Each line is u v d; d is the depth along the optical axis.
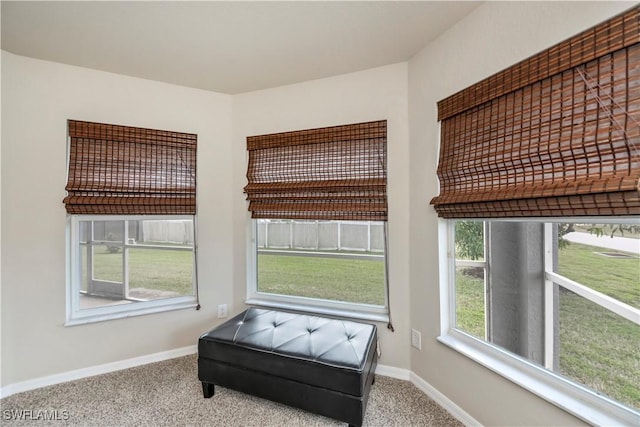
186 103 2.46
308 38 1.82
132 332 2.28
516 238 1.51
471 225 1.74
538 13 1.27
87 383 2.04
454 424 1.63
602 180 1.05
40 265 2.02
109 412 1.74
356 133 2.19
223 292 2.58
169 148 2.40
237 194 2.60
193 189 2.47
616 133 1.03
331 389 1.56
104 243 2.29
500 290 1.58
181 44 1.88
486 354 1.58
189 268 2.55
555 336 1.35
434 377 1.85
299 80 2.36
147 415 1.71
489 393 1.49
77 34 1.76
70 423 1.65
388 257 2.13
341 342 1.75
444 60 1.76
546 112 1.25
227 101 2.60
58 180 2.07
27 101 1.99
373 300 2.27
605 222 1.14
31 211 2.00
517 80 1.34
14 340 1.94
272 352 1.69
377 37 1.81
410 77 2.04
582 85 1.13
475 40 1.57
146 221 2.43
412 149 2.02
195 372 2.18
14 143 1.95
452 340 1.75
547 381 1.32
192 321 2.48
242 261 2.59
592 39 1.09
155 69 2.19
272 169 2.48
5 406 1.79
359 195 2.19
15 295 1.95
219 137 2.57
